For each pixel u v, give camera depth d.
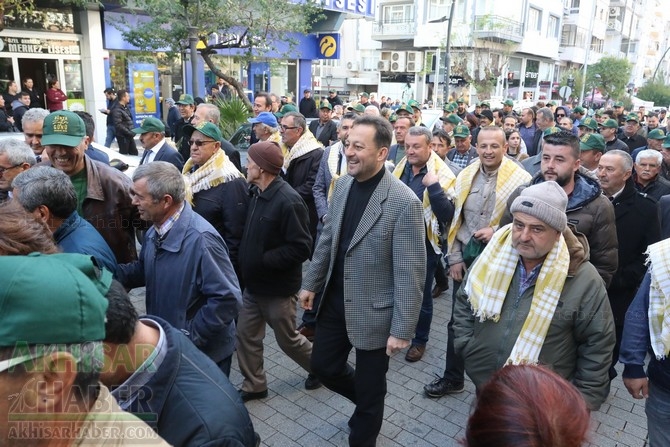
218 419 1.40
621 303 3.72
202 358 1.56
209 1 10.30
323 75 39.78
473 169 3.82
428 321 4.32
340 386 3.07
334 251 2.88
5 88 13.57
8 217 1.47
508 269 2.38
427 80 36.03
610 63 39.31
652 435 2.38
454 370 3.77
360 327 2.76
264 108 7.79
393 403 3.72
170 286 2.61
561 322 2.26
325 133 8.55
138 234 6.12
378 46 38.94
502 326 2.39
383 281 2.75
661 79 49.25
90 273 1.23
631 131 8.99
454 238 3.85
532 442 1.00
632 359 2.39
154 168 2.57
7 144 3.31
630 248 3.70
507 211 3.27
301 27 12.23
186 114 8.40
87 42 14.93
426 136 4.23
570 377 2.34
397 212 2.67
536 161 4.96
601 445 3.34
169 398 1.41
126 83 16.20
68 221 2.56
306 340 3.68
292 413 3.56
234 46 11.73
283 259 3.31
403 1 35.94
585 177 3.16
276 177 3.40
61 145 3.10
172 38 11.11
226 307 2.57
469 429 1.12
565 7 46.66
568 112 13.71
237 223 3.72
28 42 13.91
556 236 2.27
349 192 2.89
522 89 41.25
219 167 3.73
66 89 15.00
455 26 32.69
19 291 0.95
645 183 4.93
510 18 34.72
